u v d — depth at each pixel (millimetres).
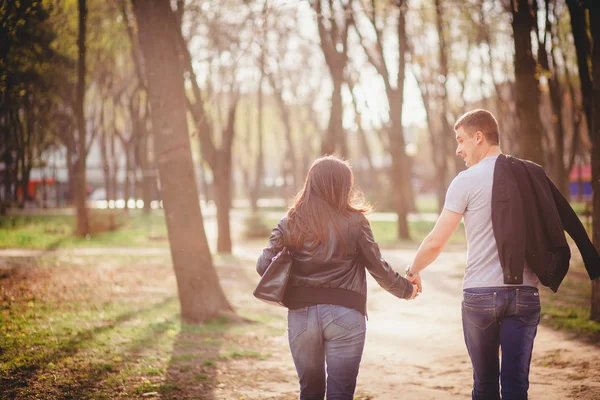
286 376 5457
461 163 30766
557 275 3432
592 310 7785
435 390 5152
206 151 17438
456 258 16734
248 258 16344
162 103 7676
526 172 3451
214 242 21438
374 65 21250
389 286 3320
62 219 24938
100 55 26266
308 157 45438
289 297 3273
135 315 8094
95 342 6410
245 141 45062
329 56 20953
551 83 18781
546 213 3365
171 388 4973
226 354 6176
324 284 3209
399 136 21484
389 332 7730
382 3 21844
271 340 6965
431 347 6859
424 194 77750
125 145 33688
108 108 36812
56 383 4938
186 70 15984
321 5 18328
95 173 46500
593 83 7191
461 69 28141
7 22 7730
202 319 7871
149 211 32562
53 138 26609
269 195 61062
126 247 18250
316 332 3189
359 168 44188
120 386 4969
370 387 5242
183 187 7844
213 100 17219
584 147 34062
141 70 21812
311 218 3238
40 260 13648
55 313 7875
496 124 3584
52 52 16406
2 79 9453
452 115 31219
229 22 17984
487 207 3379
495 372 3418
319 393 3281
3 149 18516
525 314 3293
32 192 39469
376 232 24984
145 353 6105
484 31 21312
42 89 17203
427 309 9500
